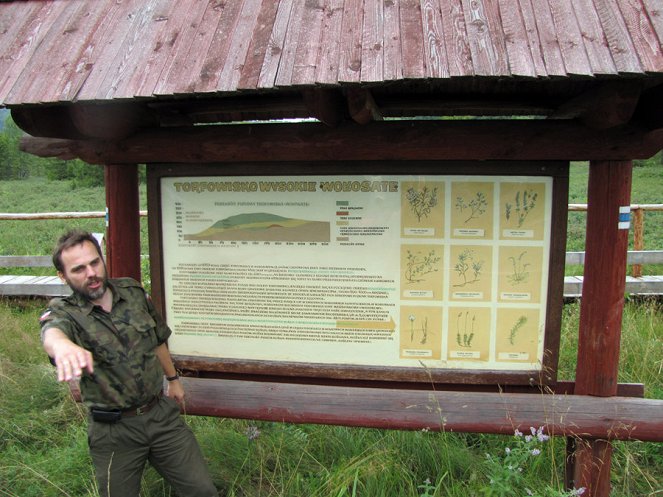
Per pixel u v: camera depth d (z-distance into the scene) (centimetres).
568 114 256
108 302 210
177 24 205
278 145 231
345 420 245
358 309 247
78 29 213
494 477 226
